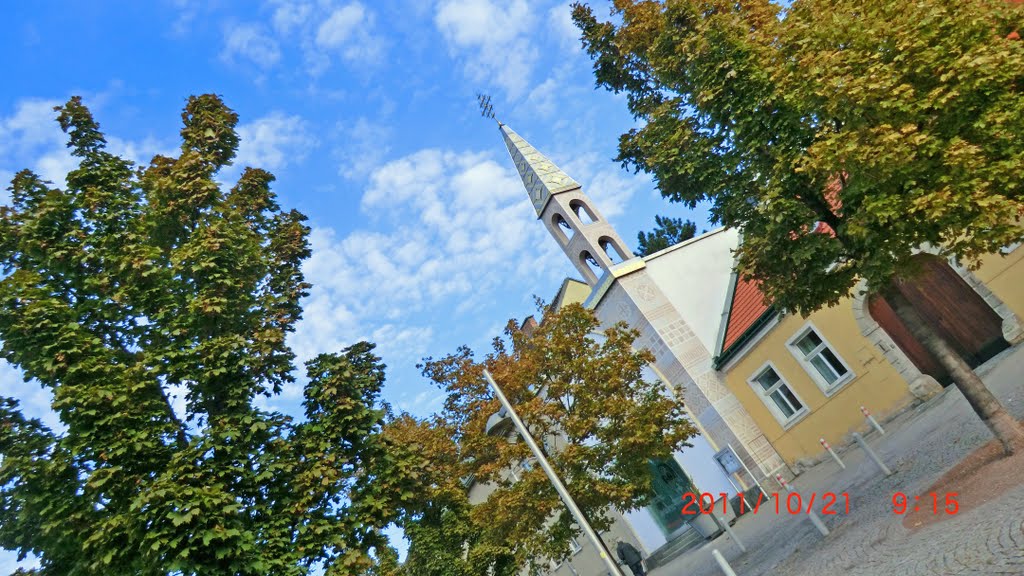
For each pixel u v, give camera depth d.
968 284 18.08
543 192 30.81
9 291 11.73
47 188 13.27
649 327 26.09
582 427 15.32
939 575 6.94
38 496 11.15
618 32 15.07
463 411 19.30
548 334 17.78
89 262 12.70
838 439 21.19
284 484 12.49
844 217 10.48
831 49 9.93
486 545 17.83
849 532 11.34
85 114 13.94
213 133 15.27
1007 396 13.27
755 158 11.18
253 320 13.63
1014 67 8.82
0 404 12.08
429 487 17.38
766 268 11.25
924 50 9.09
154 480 11.07
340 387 13.77
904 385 19.28
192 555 10.62
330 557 12.25
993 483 8.92
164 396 12.38
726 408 24.31
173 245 14.33
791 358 22.38
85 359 11.52
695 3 12.20
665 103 13.01
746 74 10.68
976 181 8.65
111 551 10.47
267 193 16.05
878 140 8.80
